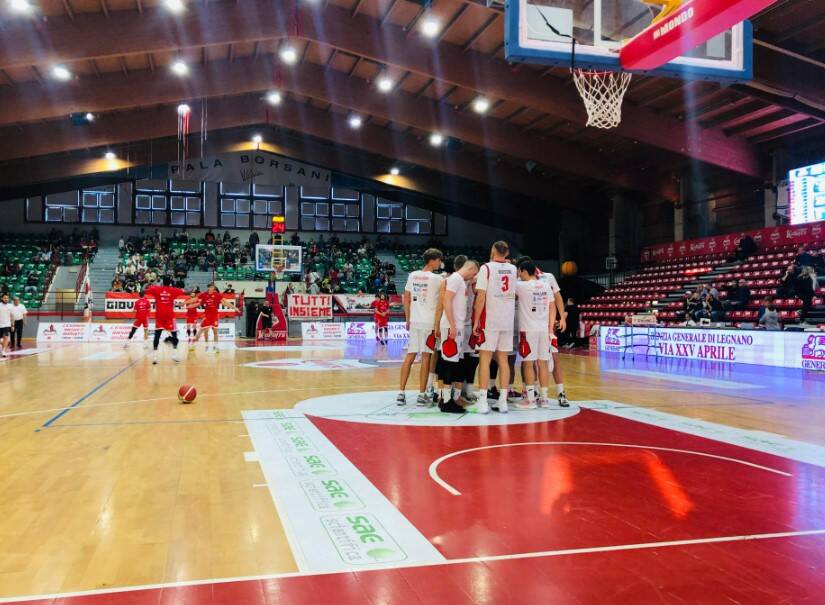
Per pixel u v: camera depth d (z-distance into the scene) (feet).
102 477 12.01
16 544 8.50
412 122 64.90
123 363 39.19
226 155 94.32
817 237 55.93
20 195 85.25
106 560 7.93
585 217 89.61
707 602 6.79
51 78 54.54
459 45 52.37
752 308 54.49
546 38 26.08
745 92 48.93
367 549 8.30
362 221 100.12
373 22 50.98
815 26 39.86
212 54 58.08
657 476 12.10
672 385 28.43
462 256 21.53
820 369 35.37
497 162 80.43
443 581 7.30
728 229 69.51
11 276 78.23
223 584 7.20
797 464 13.15
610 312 72.08
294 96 71.92
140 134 67.31
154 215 92.43
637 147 67.87
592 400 23.08
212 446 14.75
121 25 47.42
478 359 21.45
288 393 24.64
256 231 95.96
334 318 79.30
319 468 12.67
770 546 8.46
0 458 13.58
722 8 20.90
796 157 60.75
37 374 31.91
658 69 26.73
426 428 17.07
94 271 83.87
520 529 9.08
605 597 6.89
